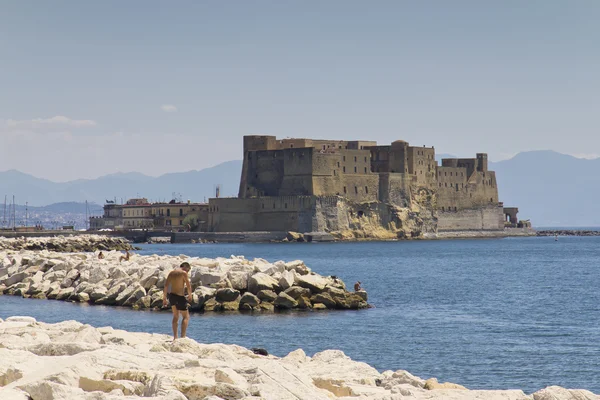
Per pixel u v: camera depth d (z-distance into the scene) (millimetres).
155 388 75938
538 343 180500
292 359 116250
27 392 74500
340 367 110000
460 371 149750
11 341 105562
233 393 76062
